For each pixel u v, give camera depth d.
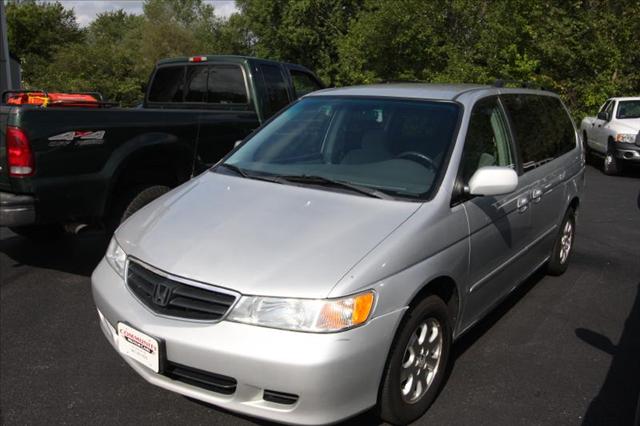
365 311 2.60
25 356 3.80
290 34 32.34
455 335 3.43
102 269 3.21
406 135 3.67
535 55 17.05
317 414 2.54
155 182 5.43
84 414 3.17
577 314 4.66
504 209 3.81
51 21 47.75
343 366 2.53
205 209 3.28
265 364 2.50
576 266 5.89
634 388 3.52
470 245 3.36
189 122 5.56
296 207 3.20
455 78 17.78
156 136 5.19
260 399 2.60
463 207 3.34
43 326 4.26
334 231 2.93
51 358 3.79
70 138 4.52
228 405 2.62
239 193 3.45
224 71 6.93
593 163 15.18
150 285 2.86
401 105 3.90
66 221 4.61
